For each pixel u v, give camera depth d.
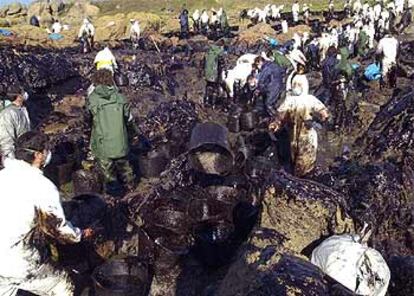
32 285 4.66
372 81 17.20
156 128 11.11
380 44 16.81
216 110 14.56
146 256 6.15
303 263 4.36
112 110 7.93
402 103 10.84
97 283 5.51
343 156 10.48
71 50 27.00
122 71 16.72
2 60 13.91
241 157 8.62
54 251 5.06
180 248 6.04
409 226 7.12
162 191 7.12
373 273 4.64
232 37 36.59
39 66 14.71
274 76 12.41
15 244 4.39
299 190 5.66
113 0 68.50
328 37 23.08
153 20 37.59
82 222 6.73
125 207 7.05
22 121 7.78
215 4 66.25
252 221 6.23
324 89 15.28
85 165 9.09
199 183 7.38
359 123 12.66
